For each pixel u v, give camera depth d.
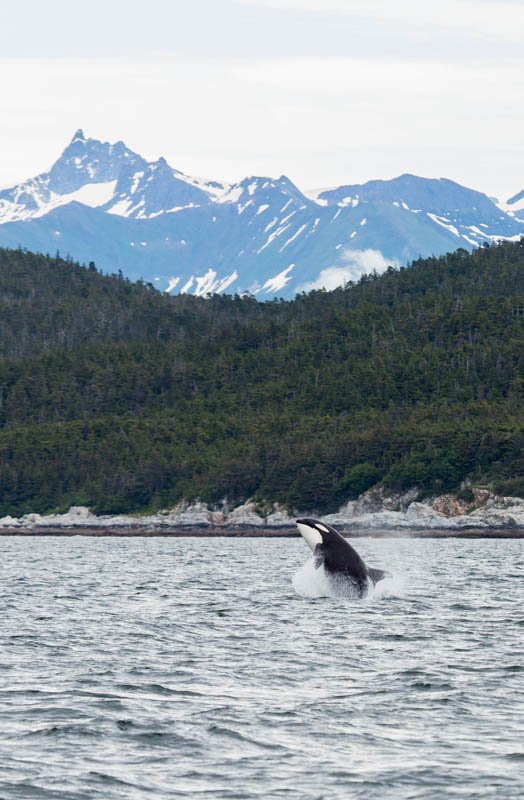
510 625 141.00
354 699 91.44
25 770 70.00
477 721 83.75
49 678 101.00
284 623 140.38
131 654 115.12
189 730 80.38
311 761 72.56
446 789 66.44
